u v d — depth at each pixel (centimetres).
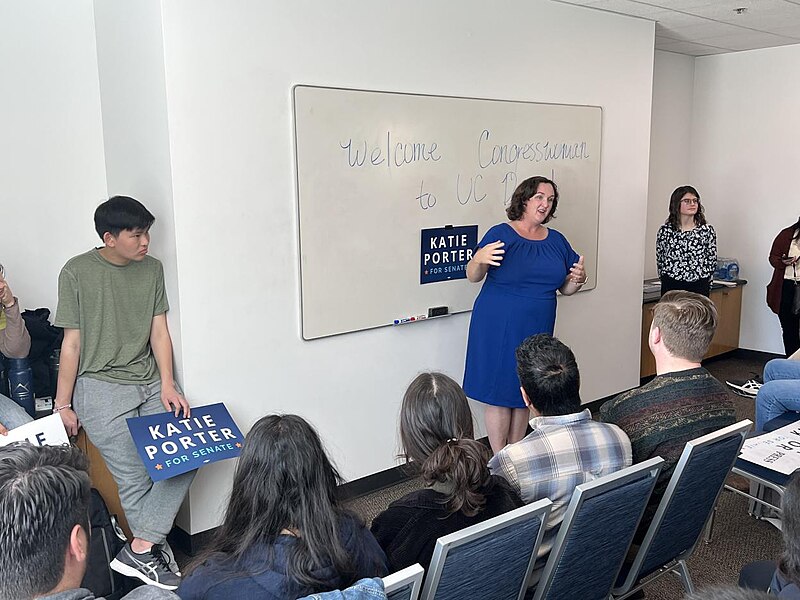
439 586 155
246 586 131
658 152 628
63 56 324
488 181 405
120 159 327
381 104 350
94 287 286
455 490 170
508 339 366
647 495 200
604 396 510
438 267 389
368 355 368
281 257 327
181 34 284
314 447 142
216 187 302
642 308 531
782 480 249
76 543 118
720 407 226
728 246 646
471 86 389
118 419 288
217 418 301
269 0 306
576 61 444
